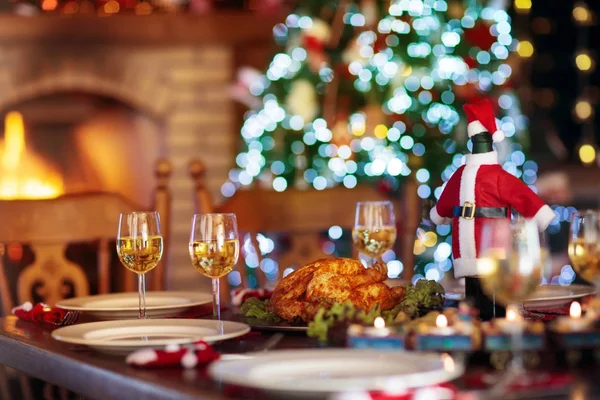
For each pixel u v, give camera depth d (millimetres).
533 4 6516
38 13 4285
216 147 4574
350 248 4332
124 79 4492
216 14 4398
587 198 6320
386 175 4305
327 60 4340
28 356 1523
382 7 4301
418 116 4285
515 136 4691
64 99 4527
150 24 4391
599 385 1019
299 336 1497
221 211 2559
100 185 4590
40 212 2410
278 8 4527
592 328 1174
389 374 1030
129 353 1345
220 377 1048
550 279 4672
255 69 4867
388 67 4242
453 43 4301
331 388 949
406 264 2586
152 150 4609
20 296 2387
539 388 999
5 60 4402
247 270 4355
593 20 6422
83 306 1853
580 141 6605
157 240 1691
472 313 1261
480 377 1082
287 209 2611
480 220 1594
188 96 4551
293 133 4457
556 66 6617
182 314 1811
